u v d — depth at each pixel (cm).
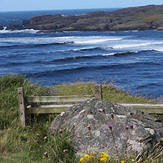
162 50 4362
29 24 10494
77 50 4562
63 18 10762
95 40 5928
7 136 598
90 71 2992
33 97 708
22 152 555
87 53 4291
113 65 3259
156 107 707
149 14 11319
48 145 555
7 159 517
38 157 541
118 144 526
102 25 9038
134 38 6272
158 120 645
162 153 514
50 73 2919
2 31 9231
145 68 3100
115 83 2341
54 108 714
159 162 495
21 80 998
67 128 583
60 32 8688
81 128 561
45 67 3278
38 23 10412
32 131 651
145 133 538
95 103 609
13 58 3950
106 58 3834
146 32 8075
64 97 717
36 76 2802
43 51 4572
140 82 2436
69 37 6825
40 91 970
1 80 952
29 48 4938
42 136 610
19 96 684
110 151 520
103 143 532
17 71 3059
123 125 551
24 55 4203
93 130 552
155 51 4284
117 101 1060
